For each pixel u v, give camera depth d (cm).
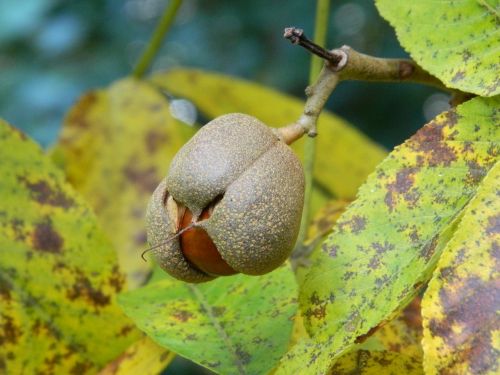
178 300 38
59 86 88
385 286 32
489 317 29
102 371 38
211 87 53
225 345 36
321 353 32
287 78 104
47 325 41
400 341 38
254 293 38
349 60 34
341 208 42
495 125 33
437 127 33
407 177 33
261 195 32
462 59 33
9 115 87
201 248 33
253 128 33
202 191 32
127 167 49
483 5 34
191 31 109
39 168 42
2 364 40
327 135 53
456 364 29
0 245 41
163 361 38
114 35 98
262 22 106
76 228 41
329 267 33
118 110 50
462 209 32
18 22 83
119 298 38
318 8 43
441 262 30
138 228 48
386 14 34
